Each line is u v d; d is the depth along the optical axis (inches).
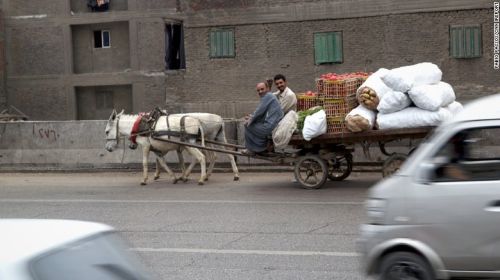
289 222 429.1
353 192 556.4
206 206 509.7
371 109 541.0
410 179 243.4
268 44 1089.4
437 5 994.1
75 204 543.5
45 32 1492.4
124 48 1487.5
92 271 125.6
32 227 137.3
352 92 555.2
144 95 1456.7
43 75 1497.3
